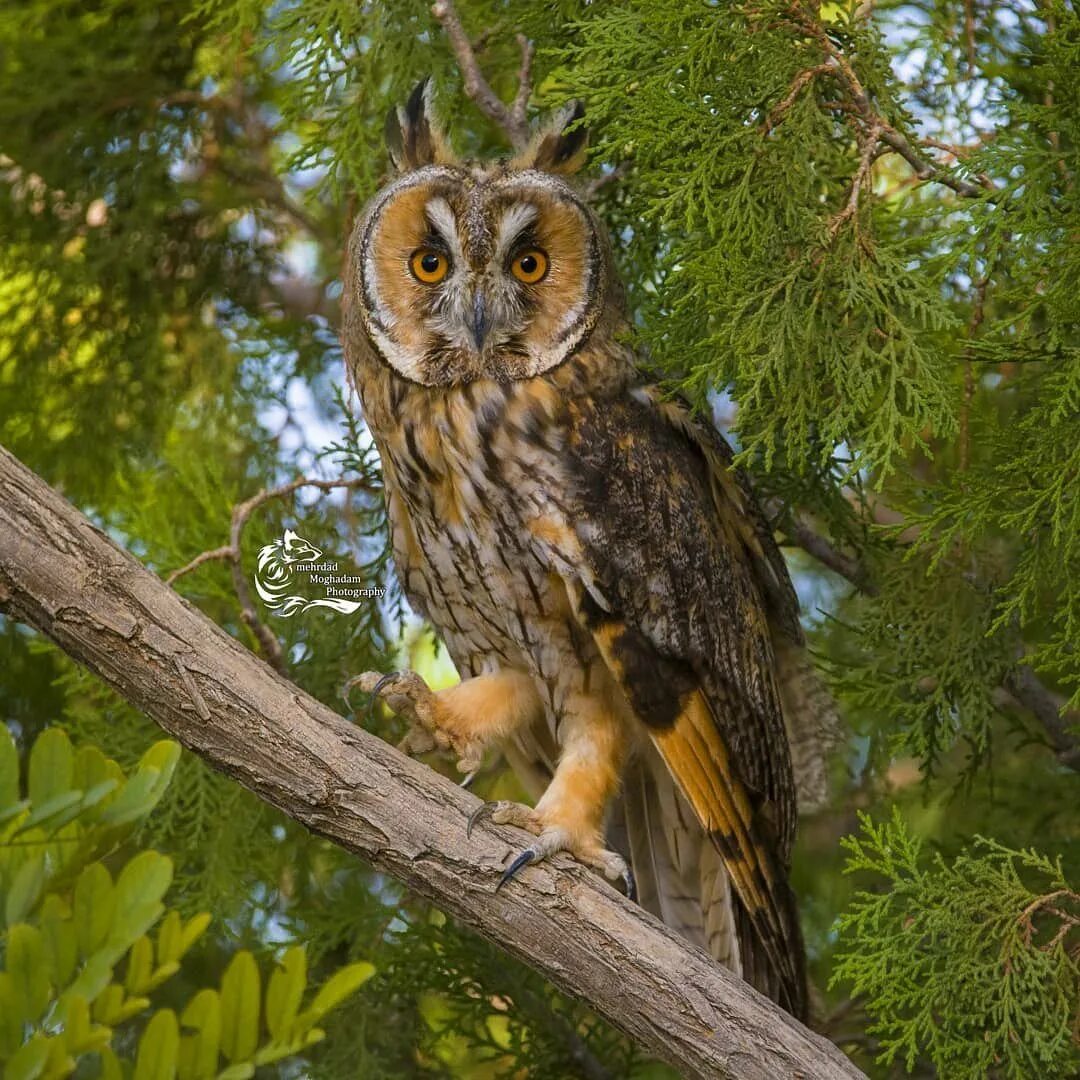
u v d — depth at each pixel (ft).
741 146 22.11
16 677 34.06
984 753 30.78
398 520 27.32
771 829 26.45
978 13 28.53
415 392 25.81
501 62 30.42
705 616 25.54
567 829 24.03
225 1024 13.50
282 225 37.09
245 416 36.04
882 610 26.43
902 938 22.16
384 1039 29.14
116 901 13.55
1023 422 20.81
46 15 34.30
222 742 20.29
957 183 21.54
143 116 34.58
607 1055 30.30
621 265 29.81
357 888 30.09
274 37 27.68
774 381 22.03
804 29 22.11
